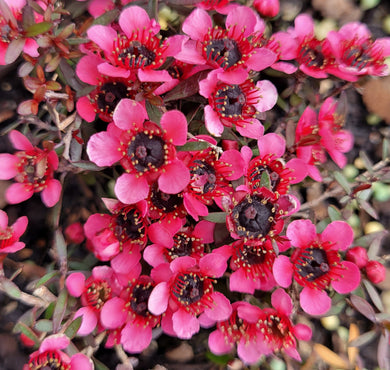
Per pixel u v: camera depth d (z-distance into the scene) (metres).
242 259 0.08
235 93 0.08
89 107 0.08
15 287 0.08
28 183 0.08
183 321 0.08
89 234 0.08
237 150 0.09
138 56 0.08
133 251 0.08
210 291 0.08
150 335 0.08
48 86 0.08
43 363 0.08
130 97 0.08
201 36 0.08
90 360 0.08
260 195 0.08
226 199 0.08
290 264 0.08
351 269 0.08
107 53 0.08
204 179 0.08
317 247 0.08
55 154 0.08
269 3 0.10
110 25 0.09
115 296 0.08
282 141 0.08
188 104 0.09
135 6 0.08
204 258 0.08
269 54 0.08
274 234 0.08
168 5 0.09
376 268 0.08
